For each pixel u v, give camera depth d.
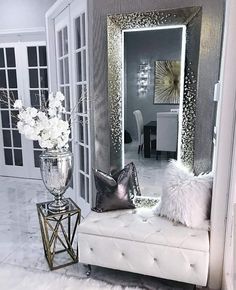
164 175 2.13
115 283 1.96
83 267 2.13
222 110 1.59
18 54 4.03
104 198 2.12
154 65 2.23
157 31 2.17
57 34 3.24
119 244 1.87
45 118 1.95
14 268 2.11
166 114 2.29
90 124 2.58
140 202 2.36
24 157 4.37
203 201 1.86
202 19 1.95
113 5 2.20
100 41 2.30
